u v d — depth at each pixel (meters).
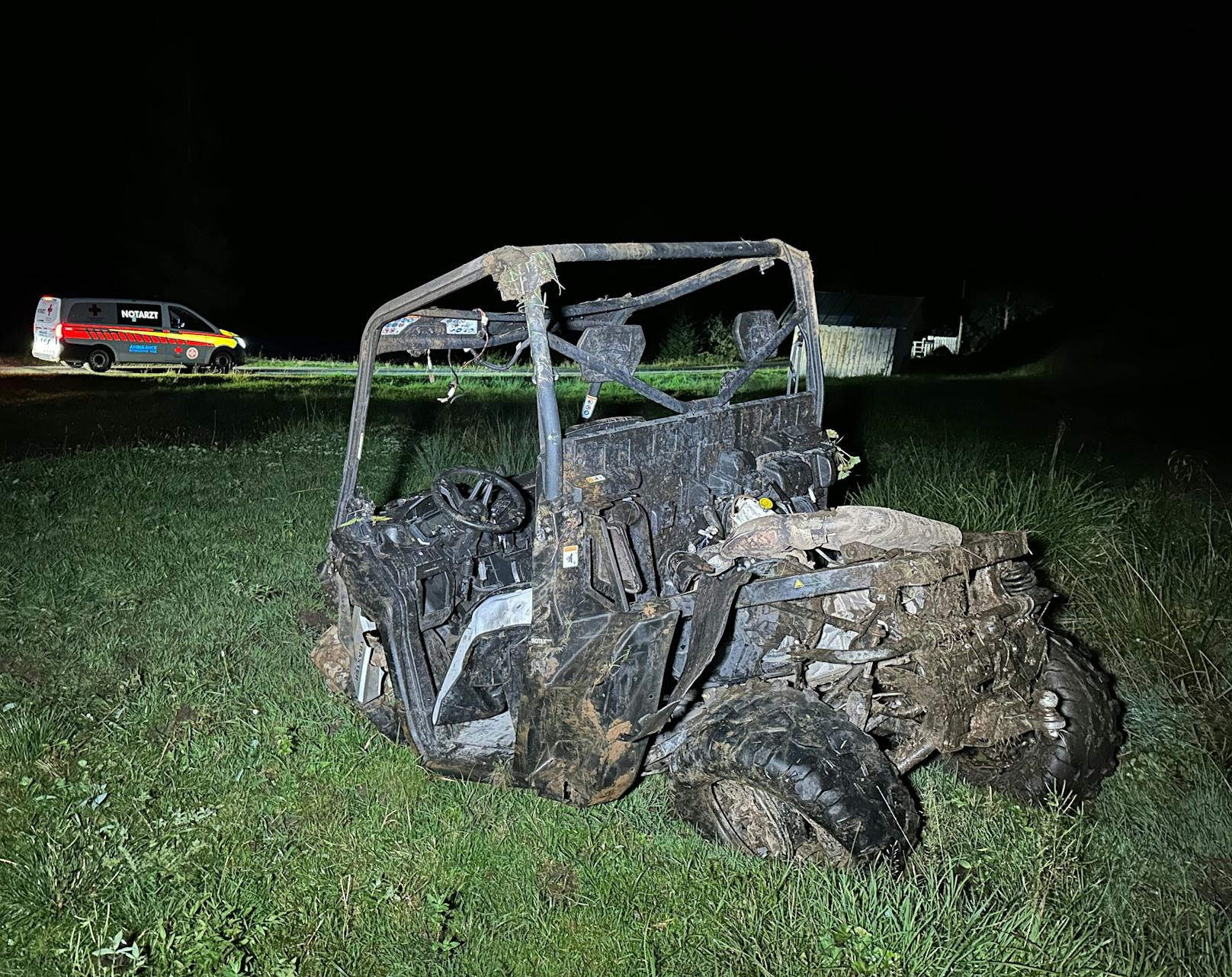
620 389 17.09
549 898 3.61
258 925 3.45
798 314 4.67
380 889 3.67
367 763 4.45
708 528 4.06
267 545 7.38
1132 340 27.83
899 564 3.51
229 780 4.36
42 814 4.08
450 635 4.32
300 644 5.70
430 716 4.05
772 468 4.26
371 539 4.34
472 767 3.96
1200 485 9.00
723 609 3.39
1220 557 6.34
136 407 15.62
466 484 5.34
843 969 3.08
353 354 31.28
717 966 3.20
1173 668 5.29
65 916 3.52
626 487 3.76
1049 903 3.46
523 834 3.95
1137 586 5.92
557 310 4.57
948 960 3.06
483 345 4.62
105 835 3.93
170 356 22.34
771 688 3.56
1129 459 11.35
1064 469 7.90
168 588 6.48
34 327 21.81
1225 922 3.46
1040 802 3.98
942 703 3.46
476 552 4.36
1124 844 3.83
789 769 3.22
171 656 5.52
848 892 3.25
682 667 3.70
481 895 3.64
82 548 7.18
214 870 3.76
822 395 4.79
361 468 9.83
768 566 3.69
